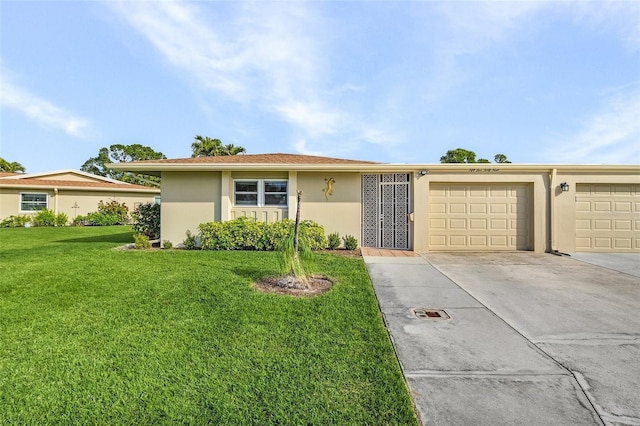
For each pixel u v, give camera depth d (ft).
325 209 32.94
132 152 149.79
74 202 67.67
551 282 19.52
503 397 8.15
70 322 12.30
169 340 10.88
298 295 15.92
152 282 17.61
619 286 18.62
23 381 8.50
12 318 12.64
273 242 29.32
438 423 7.20
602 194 31.12
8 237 43.83
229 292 15.98
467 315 13.87
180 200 32.96
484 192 31.99
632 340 11.44
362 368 9.27
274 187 33.45
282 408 7.52
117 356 9.82
